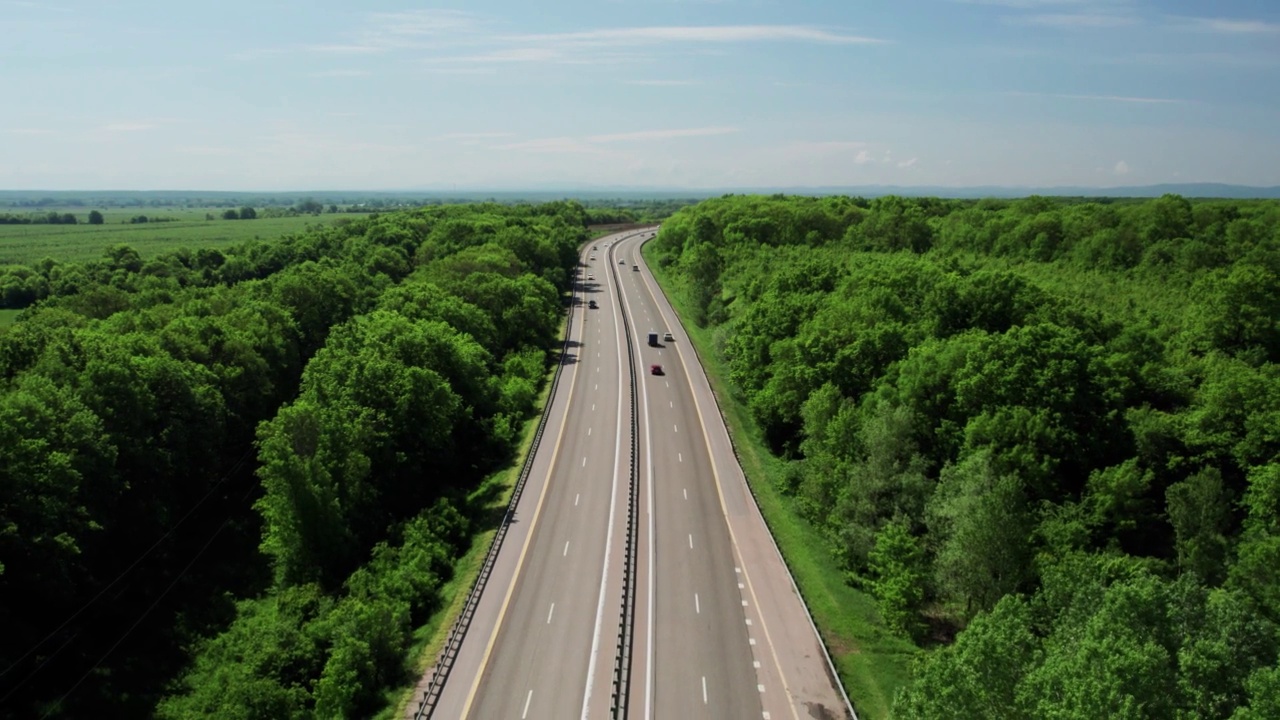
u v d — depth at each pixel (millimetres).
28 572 55375
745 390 99312
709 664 51000
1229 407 63062
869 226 159500
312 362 86125
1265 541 49500
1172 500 56031
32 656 55375
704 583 60656
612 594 58938
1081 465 62812
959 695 34375
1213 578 52062
